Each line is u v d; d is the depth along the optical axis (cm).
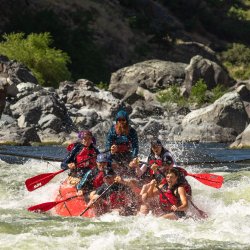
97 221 3356
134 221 3309
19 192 4425
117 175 3631
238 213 3575
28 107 10406
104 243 2811
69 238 2895
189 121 11938
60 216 3594
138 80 18562
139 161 3772
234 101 12100
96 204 3600
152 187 3569
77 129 10919
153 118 13462
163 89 18188
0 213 3606
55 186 4641
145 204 3572
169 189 3478
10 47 15862
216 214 3575
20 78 12569
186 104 15738
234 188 4303
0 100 9188
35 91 11462
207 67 18300
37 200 4169
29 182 4084
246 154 8081
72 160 4059
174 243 2817
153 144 3706
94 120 11738
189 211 3503
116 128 3912
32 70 15288
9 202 4075
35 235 2942
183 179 3494
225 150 8850
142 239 2891
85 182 3766
